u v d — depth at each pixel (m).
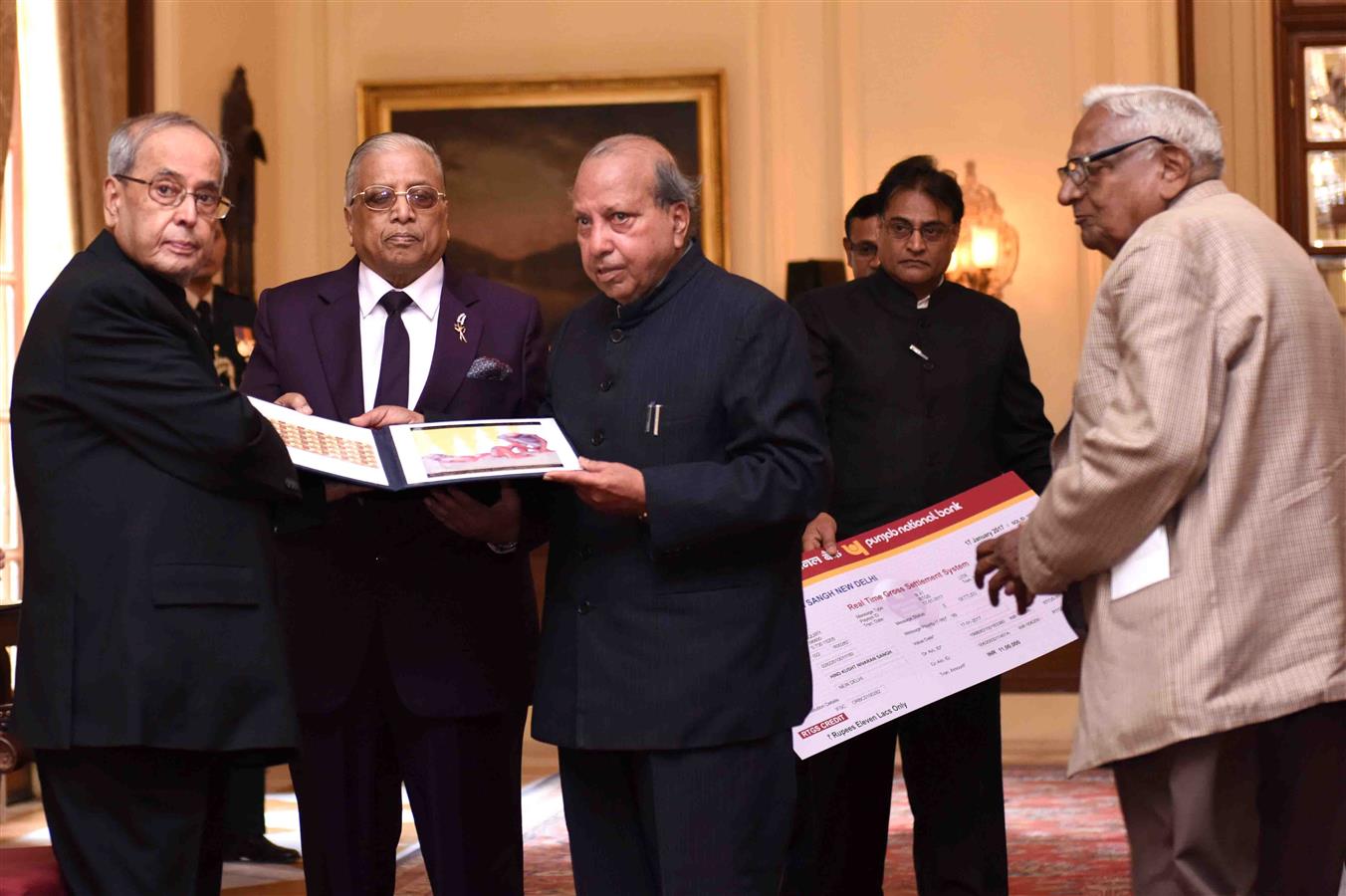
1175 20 8.63
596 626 3.12
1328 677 2.89
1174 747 2.95
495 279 9.02
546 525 3.49
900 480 4.30
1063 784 7.67
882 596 4.02
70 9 7.34
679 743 3.04
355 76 9.16
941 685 3.95
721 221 8.88
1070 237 8.75
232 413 2.99
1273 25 8.76
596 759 3.22
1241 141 8.77
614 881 3.20
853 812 4.29
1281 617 2.91
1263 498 2.93
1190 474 2.89
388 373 3.67
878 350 4.35
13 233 7.35
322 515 3.27
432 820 3.57
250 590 3.07
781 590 3.15
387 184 3.64
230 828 6.04
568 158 8.98
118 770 3.02
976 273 8.73
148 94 7.80
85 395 3.01
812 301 4.49
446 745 3.57
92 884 3.01
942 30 8.86
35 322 3.08
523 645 3.68
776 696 3.10
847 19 8.88
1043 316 8.76
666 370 3.13
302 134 9.13
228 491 3.06
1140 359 2.91
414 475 3.05
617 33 9.05
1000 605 4.02
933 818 4.24
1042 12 8.79
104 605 2.98
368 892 3.63
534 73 9.08
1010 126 8.80
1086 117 3.21
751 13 8.98
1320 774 2.92
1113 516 2.94
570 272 8.97
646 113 8.94
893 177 4.38
